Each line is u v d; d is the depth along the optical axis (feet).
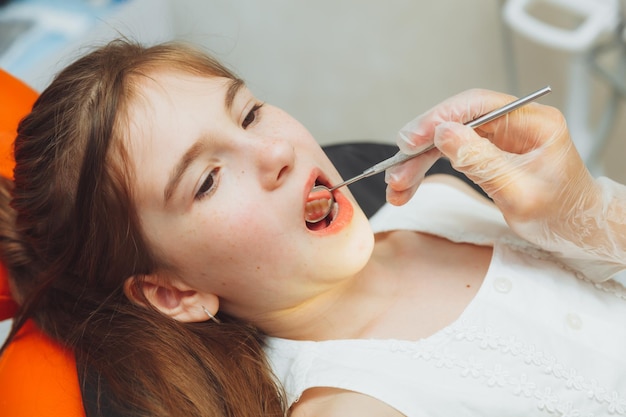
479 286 3.12
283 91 7.02
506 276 3.08
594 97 5.79
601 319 3.02
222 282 2.97
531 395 2.79
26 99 3.72
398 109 6.81
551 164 2.88
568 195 2.92
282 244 2.84
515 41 5.96
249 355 3.11
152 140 2.79
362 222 2.98
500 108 2.73
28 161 3.07
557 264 3.21
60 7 5.55
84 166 2.87
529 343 2.86
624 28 4.60
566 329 2.93
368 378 2.86
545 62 5.99
